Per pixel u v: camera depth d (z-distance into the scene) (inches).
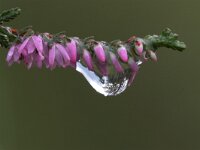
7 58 9.8
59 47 9.8
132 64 9.7
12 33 9.8
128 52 9.7
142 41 9.7
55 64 9.8
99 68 9.8
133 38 9.8
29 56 9.8
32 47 9.7
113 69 9.8
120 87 9.9
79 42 9.8
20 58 9.8
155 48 9.8
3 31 9.8
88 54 9.7
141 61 9.8
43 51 9.8
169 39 9.8
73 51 9.7
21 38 9.8
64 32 9.8
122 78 9.8
